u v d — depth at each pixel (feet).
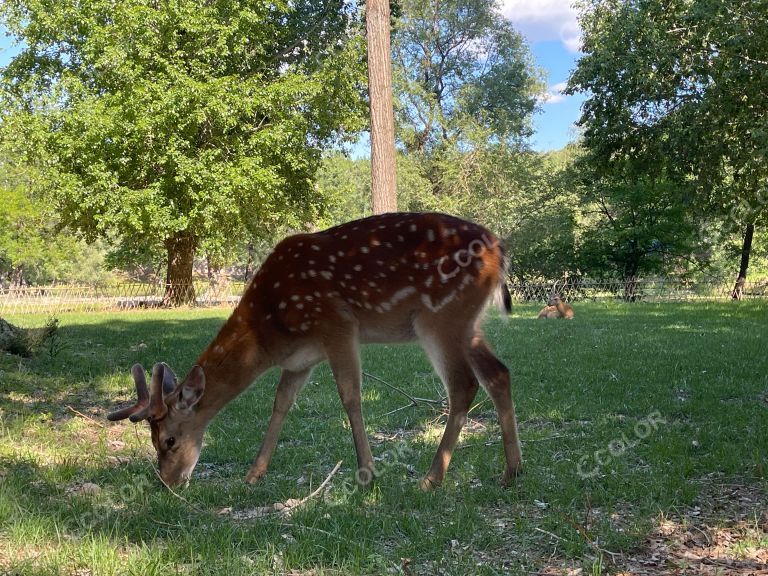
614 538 11.68
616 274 104.78
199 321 55.06
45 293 85.61
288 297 14.96
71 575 10.47
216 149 71.10
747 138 58.75
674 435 17.94
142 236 77.71
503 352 32.94
